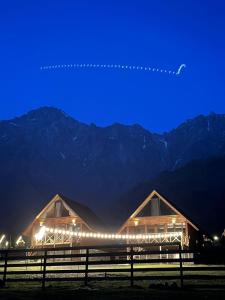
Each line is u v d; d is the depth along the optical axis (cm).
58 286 1546
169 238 3866
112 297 1151
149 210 3900
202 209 10925
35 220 4153
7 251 1633
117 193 16112
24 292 1343
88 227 4047
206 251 1388
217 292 1253
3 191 13162
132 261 1469
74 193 15412
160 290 1325
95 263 1513
